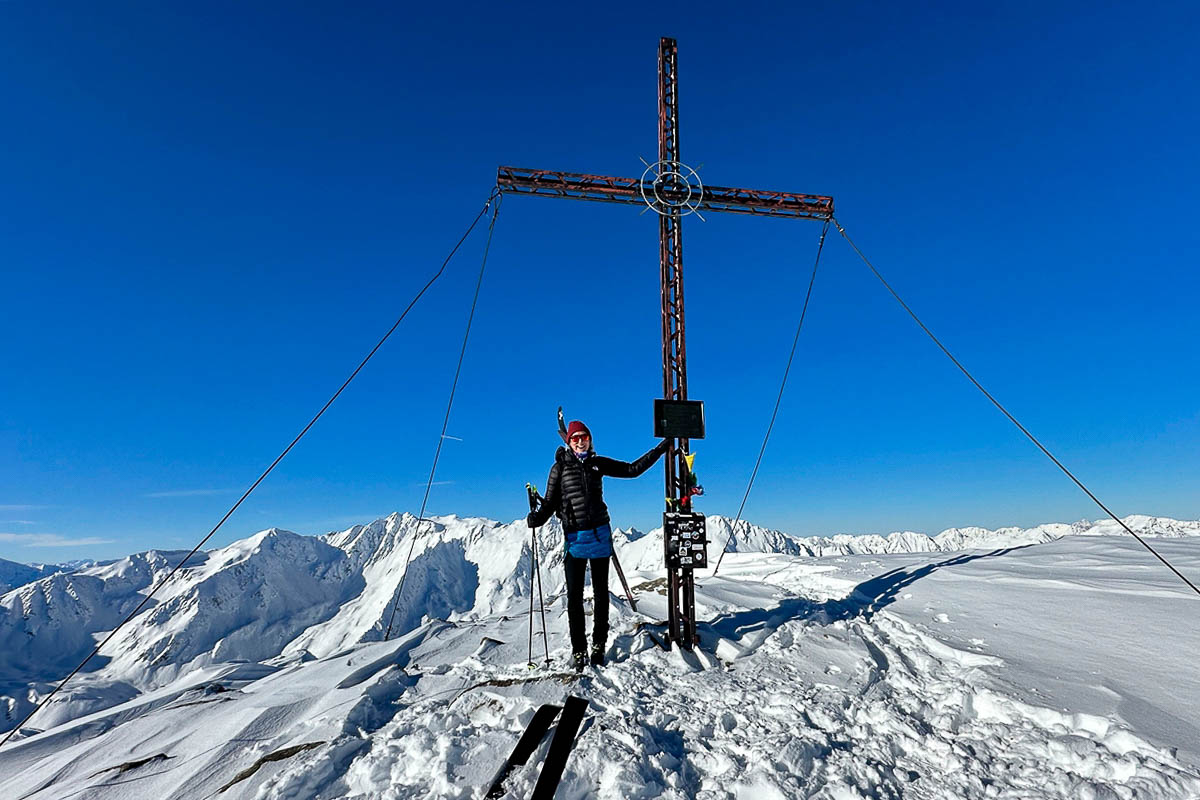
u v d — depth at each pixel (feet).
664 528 18.01
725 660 17.02
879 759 12.10
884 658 16.76
